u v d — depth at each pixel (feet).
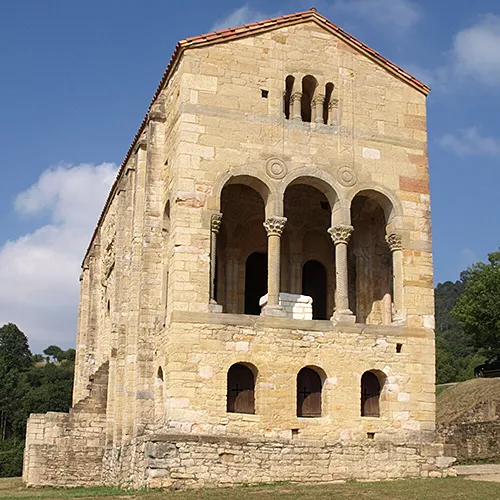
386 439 97.71
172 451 87.92
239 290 122.62
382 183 107.04
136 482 95.40
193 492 81.92
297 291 122.93
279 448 92.48
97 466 127.44
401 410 99.50
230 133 100.73
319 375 99.25
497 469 109.50
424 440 99.19
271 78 104.63
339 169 105.09
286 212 124.47
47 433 127.24
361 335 100.01
